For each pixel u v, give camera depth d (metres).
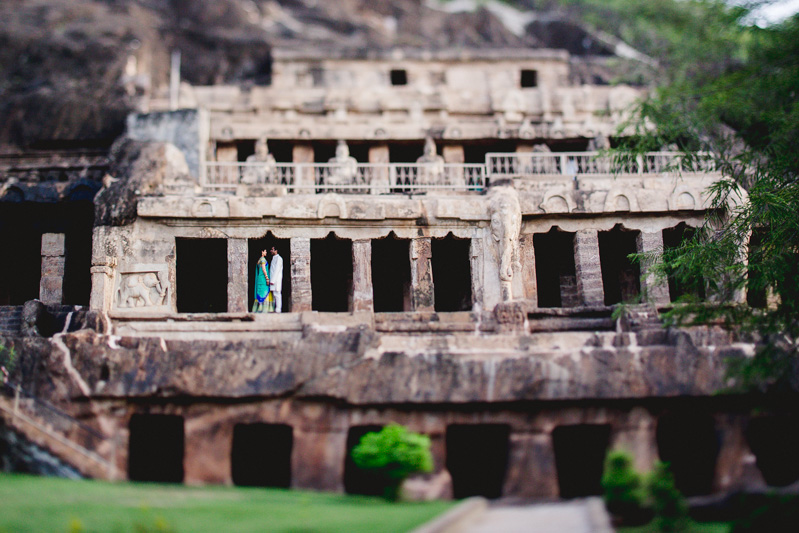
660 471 14.20
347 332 19.69
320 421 18.47
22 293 25.28
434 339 19.56
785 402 18.59
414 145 28.03
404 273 24.62
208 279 25.06
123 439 18.27
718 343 19.48
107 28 33.44
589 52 38.94
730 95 24.48
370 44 36.12
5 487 14.32
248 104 28.55
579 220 23.22
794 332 17.50
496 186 23.20
